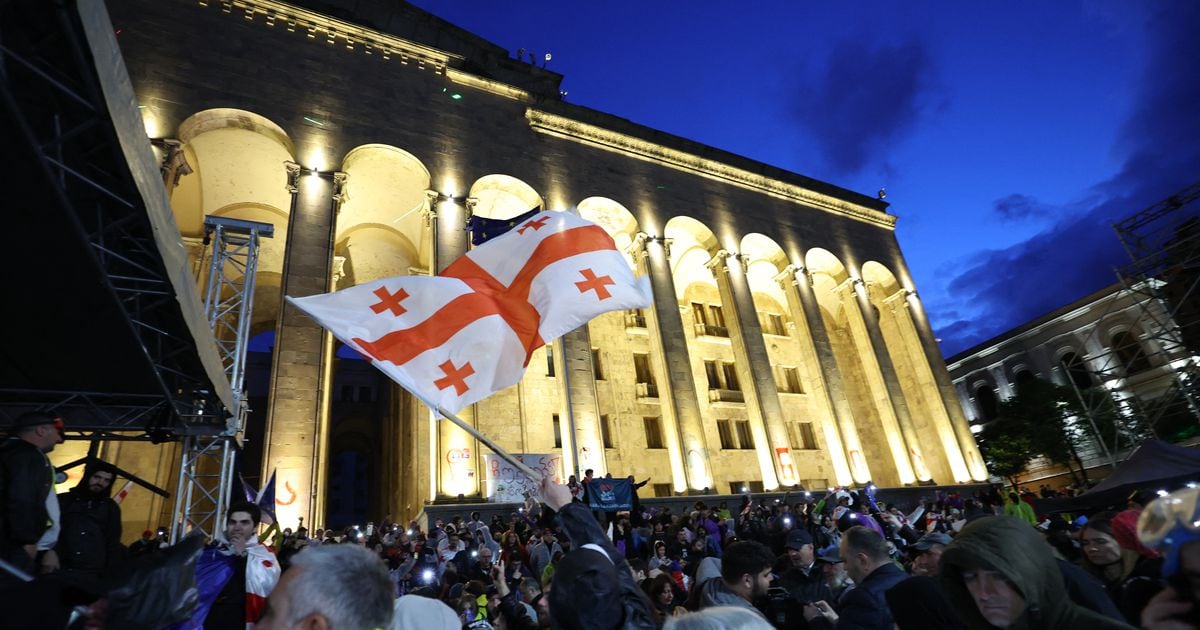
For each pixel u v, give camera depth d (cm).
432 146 2691
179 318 843
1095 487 1423
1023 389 4088
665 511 1908
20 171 536
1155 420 2812
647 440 3284
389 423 3728
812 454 3694
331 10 2750
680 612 475
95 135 589
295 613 181
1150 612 178
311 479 1944
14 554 406
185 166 2134
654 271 3092
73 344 834
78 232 601
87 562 534
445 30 3164
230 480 1214
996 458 4072
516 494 2216
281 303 2111
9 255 651
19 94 553
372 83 2669
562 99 3525
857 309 3734
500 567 926
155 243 692
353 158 2519
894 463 3706
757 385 3077
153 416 1059
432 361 507
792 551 601
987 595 210
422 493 2623
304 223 2259
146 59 2200
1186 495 178
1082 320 4178
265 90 2392
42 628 158
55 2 476
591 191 3091
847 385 4262
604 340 3403
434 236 2505
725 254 3403
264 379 4431
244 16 2483
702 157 3650
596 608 243
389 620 196
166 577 195
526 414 2514
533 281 573
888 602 330
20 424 443
